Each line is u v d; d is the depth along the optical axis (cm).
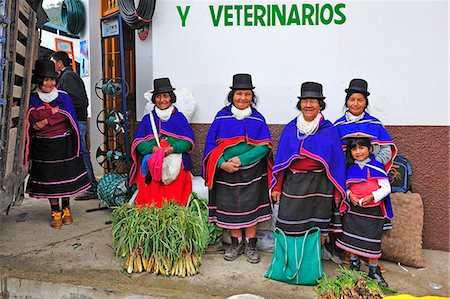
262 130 365
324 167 334
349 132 341
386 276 338
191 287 314
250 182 362
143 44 473
